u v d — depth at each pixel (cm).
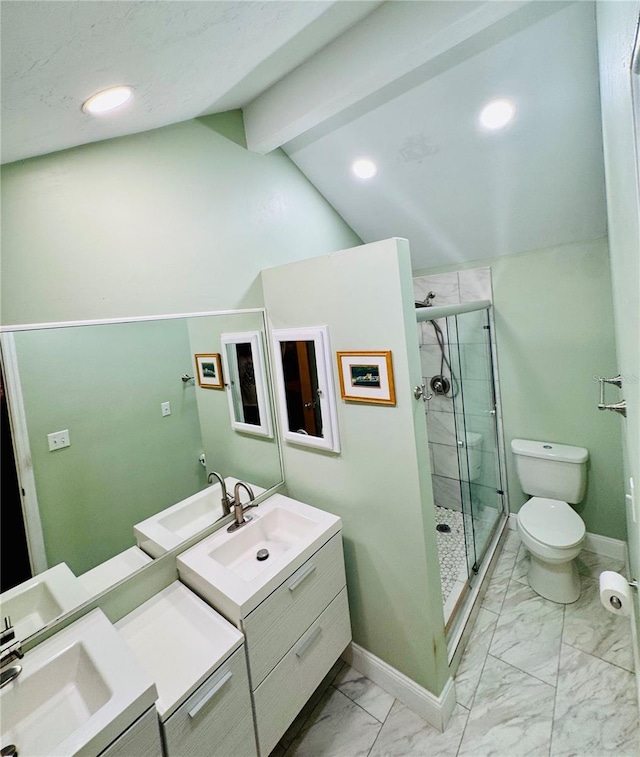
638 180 47
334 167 213
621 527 240
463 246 251
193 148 163
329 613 162
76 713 103
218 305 173
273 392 198
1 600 113
